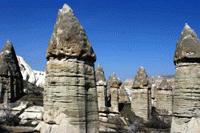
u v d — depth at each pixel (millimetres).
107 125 42875
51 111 15297
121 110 48938
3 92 40844
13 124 36812
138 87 48375
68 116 15047
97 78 44688
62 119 15062
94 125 15727
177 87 19578
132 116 47312
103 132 40656
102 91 44281
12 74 41969
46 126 15359
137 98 48469
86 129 15391
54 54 15336
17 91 42750
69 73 15156
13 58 43188
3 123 36719
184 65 19281
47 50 15664
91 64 15844
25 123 37031
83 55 15328
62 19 15516
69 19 15430
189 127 18875
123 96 55062
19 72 43812
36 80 62375
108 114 44531
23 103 39938
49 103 15383
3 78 41125
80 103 15227
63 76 15172
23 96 42812
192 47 19125
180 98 19328
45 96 15664
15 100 41625
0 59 42438
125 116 46719
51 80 15375
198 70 19031
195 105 18906
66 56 15195
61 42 15203
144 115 47594
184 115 19094
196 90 18953
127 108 49781
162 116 50031
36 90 49406
